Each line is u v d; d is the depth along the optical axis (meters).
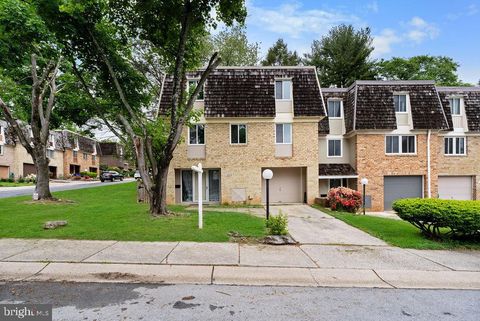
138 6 10.17
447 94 21.84
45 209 12.52
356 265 6.41
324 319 4.12
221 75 18.92
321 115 18.64
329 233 9.68
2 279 5.39
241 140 18.98
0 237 7.99
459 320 4.16
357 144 20.16
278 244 7.92
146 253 6.80
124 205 14.05
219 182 19.61
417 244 8.16
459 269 6.29
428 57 36.84
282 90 19.22
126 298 4.69
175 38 11.43
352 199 16.30
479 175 21.78
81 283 5.27
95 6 10.40
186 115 10.98
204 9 10.35
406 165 20.20
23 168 41.19
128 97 13.18
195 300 4.66
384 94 20.33
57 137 47.69
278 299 4.75
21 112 16.38
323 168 20.73
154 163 11.33
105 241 7.73
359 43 35.53
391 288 5.32
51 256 6.50
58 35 10.78
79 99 16.14
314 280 5.59
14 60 10.19
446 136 21.72
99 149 61.84
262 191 19.95
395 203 9.45
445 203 8.47
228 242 7.89
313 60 37.66
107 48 11.74
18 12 9.17
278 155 19.05
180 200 19.45
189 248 7.25
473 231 8.27
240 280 5.52
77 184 35.34
